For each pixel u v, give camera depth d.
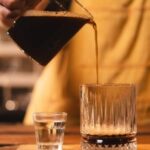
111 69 1.32
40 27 0.78
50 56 0.82
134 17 1.31
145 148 0.86
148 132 1.02
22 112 1.86
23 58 2.32
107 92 0.76
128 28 1.32
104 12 1.32
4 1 0.82
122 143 0.77
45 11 0.80
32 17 0.78
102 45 1.32
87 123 0.77
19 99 2.13
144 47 1.31
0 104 2.22
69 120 1.33
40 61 0.82
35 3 0.80
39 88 1.38
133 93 0.77
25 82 2.32
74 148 0.86
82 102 0.78
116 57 1.32
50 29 0.78
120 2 1.32
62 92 1.33
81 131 0.78
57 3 0.82
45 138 0.82
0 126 1.12
